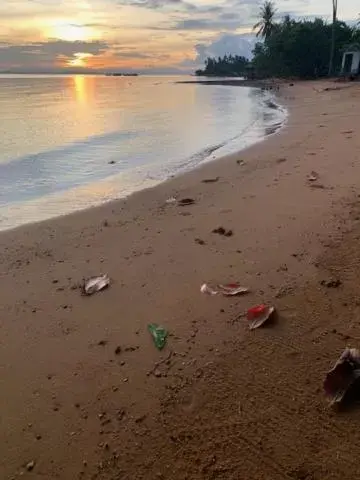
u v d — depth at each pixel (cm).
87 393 300
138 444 260
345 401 277
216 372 309
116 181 952
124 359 330
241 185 786
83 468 248
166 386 301
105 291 429
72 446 262
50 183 951
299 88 4462
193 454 251
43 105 3650
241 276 436
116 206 730
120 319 381
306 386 291
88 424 276
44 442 265
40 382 313
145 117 2431
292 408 276
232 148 1270
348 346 324
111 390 301
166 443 259
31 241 584
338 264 439
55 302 416
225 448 253
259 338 339
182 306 393
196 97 4588
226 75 16338
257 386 294
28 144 1502
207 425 269
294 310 371
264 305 379
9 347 352
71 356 338
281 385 294
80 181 965
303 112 2150
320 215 579
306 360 314
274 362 314
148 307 396
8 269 495
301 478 234
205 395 290
